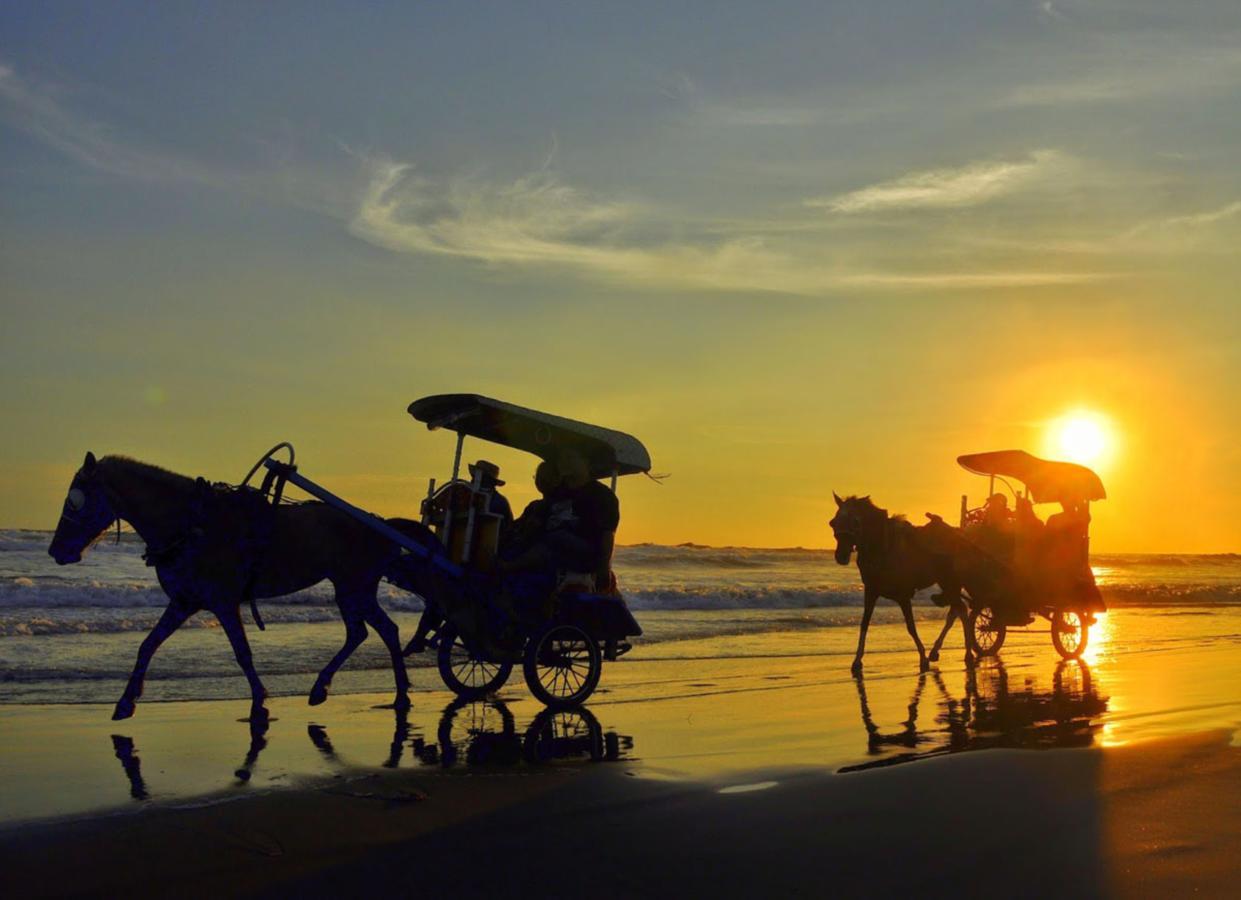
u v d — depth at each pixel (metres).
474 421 12.91
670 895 6.50
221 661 16.08
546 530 12.68
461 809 8.18
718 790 8.77
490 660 12.80
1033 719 12.46
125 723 11.35
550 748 10.54
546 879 6.75
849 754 10.27
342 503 11.89
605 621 12.76
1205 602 40.81
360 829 7.65
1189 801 8.45
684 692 14.37
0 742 10.28
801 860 7.09
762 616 27.58
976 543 18.20
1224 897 6.48
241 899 6.39
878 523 16.94
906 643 21.58
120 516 11.07
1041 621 28.38
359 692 13.81
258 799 8.33
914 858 7.14
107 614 21.53
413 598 26.41
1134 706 13.48
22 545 39.81
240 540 11.34
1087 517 19.14
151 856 7.05
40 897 6.38
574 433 12.62
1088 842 7.45
